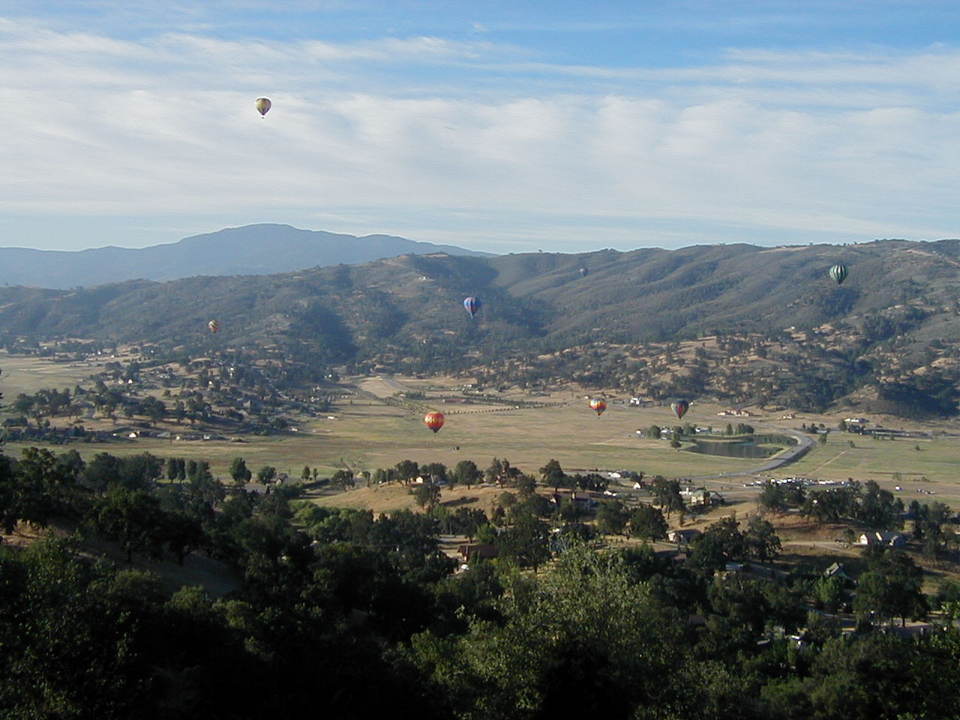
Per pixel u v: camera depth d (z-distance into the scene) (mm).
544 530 97938
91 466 109875
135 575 41312
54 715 27672
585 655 28156
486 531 101688
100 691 28938
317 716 34312
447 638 49875
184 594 41812
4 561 33625
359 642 42688
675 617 60750
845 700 45406
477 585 71375
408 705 35156
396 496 135875
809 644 66875
